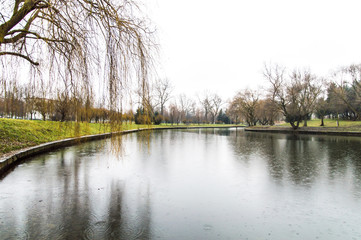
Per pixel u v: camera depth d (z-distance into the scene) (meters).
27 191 5.85
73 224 4.16
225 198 5.60
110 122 5.07
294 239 3.80
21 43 5.24
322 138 23.52
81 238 3.69
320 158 11.17
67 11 4.91
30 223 4.16
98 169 8.25
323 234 3.97
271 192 6.07
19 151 9.44
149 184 6.61
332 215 4.73
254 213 4.79
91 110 5.50
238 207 5.07
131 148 14.40
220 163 9.74
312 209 5.02
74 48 4.97
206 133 32.00
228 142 19.05
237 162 10.00
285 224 4.32
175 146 15.80
